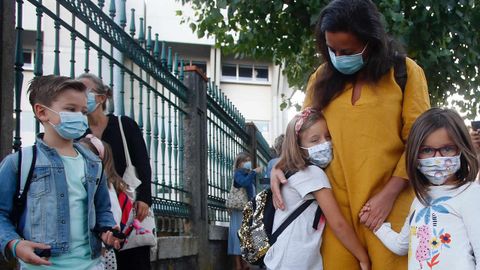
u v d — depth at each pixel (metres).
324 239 2.71
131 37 5.04
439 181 2.38
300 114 2.81
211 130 7.96
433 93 6.87
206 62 20.86
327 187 2.64
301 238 2.67
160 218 5.72
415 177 2.42
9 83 2.97
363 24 2.51
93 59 4.88
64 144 2.61
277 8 6.14
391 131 2.60
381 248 2.54
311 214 2.70
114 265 3.34
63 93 2.55
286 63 8.08
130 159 3.76
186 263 6.13
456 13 5.85
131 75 5.02
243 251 2.83
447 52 6.08
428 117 2.41
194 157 6.68
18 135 3.19
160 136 5.92
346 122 2.65
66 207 2.50
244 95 21.58
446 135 2.35
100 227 2.68
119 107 4.76
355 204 2.58
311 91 2.96
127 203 3.44
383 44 2.57
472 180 2.35
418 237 2.36
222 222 8.70
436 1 5.58
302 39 6.92
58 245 2.44
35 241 2.40
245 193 8.10
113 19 4.66
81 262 2.55
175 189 6.29
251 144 11.16
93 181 2.64
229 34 7.40
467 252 2.23
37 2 3.43
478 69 6.87
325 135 2.73
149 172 3.82
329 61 2.79
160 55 5.93
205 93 7.25
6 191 2.41
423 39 5.80
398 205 2.58
